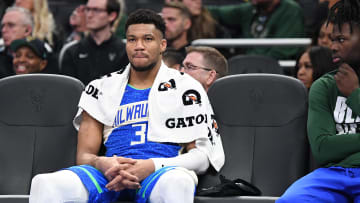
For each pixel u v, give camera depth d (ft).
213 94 30.07
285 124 29.12
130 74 28.84
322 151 26.13
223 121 29.66
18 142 29.66
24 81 30.32
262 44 45.32
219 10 53.31
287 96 29.40
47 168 29.37
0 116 29.99
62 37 51.11
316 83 27.66
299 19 50.31
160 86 28.04
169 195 24.54
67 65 42.34
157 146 27.17
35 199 24.45
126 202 25.91
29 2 47.19
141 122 27.63
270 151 28.96
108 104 28.14
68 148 29.45
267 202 25.20
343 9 27.25
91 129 28.22
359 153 25.91
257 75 30.04
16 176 29.30
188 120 27.58
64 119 29.81
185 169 25.85
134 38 28.04
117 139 27.66
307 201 24.91
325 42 39.81
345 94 26.66
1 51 43.29
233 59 42.55
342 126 26.76
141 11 28.32
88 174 25.61
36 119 29.91
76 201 24.90
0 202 25.94
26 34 43.04
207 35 49.06
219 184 26.25
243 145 29.25
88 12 42.32
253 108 29.55
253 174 28.81
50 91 30.14
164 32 28.71
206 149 27.40
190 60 33.78
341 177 25.59
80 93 30.01
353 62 27.22
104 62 41.98
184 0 49.06
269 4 50.21
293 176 28.55
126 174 25.35
